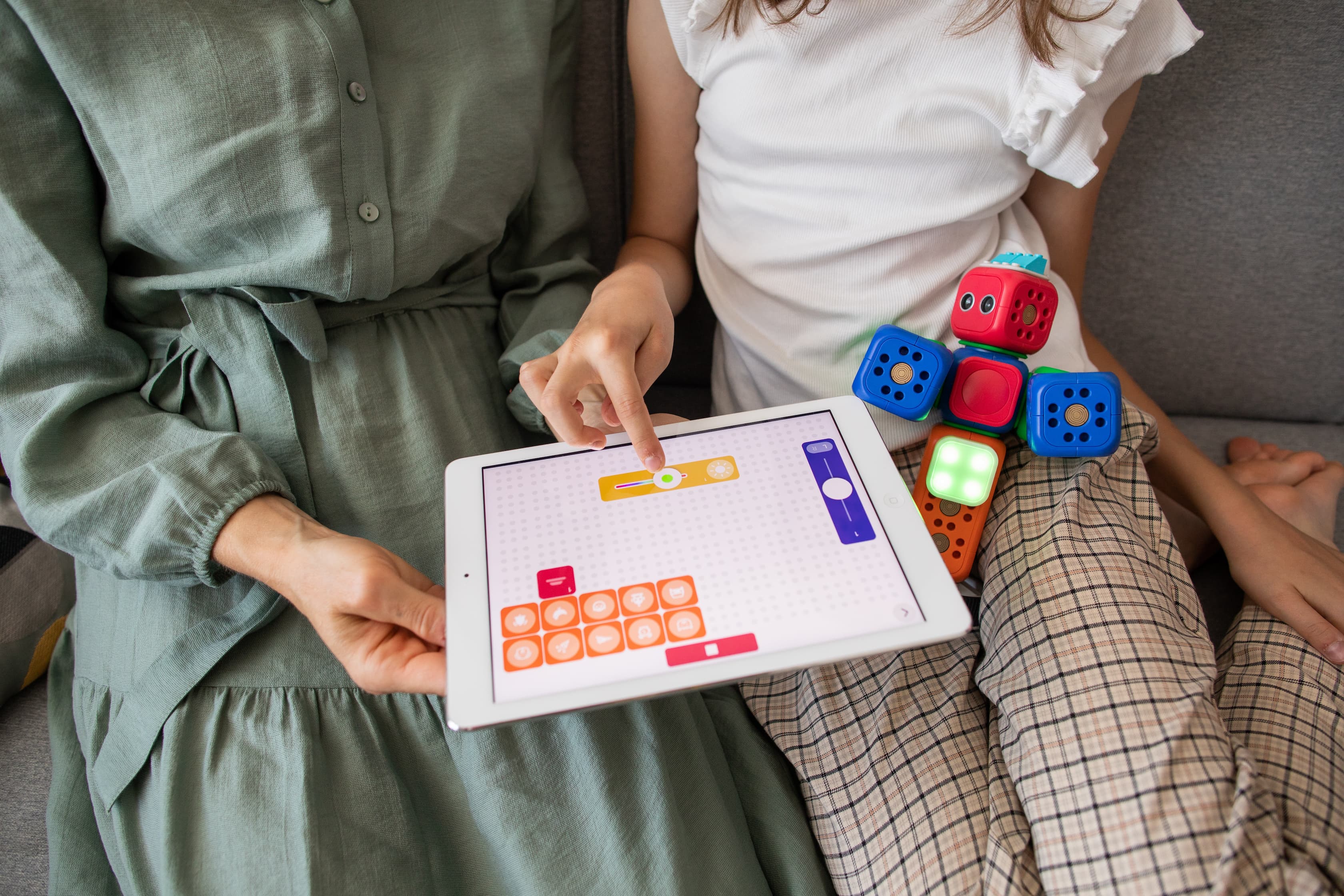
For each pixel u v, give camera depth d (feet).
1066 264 2.59
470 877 1.75
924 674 1.93
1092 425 1.75
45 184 1.68
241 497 1.66
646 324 1.82
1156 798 1.44
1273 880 1.38
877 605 1.50
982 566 1.95
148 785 1.73
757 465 1.72
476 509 1.66
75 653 1.99
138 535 1.64
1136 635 1.62
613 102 2.70
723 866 1.71
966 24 1.91
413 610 1.50
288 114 1.69
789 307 2.22
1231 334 2.90
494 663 1.44
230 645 1.70
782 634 1.47
